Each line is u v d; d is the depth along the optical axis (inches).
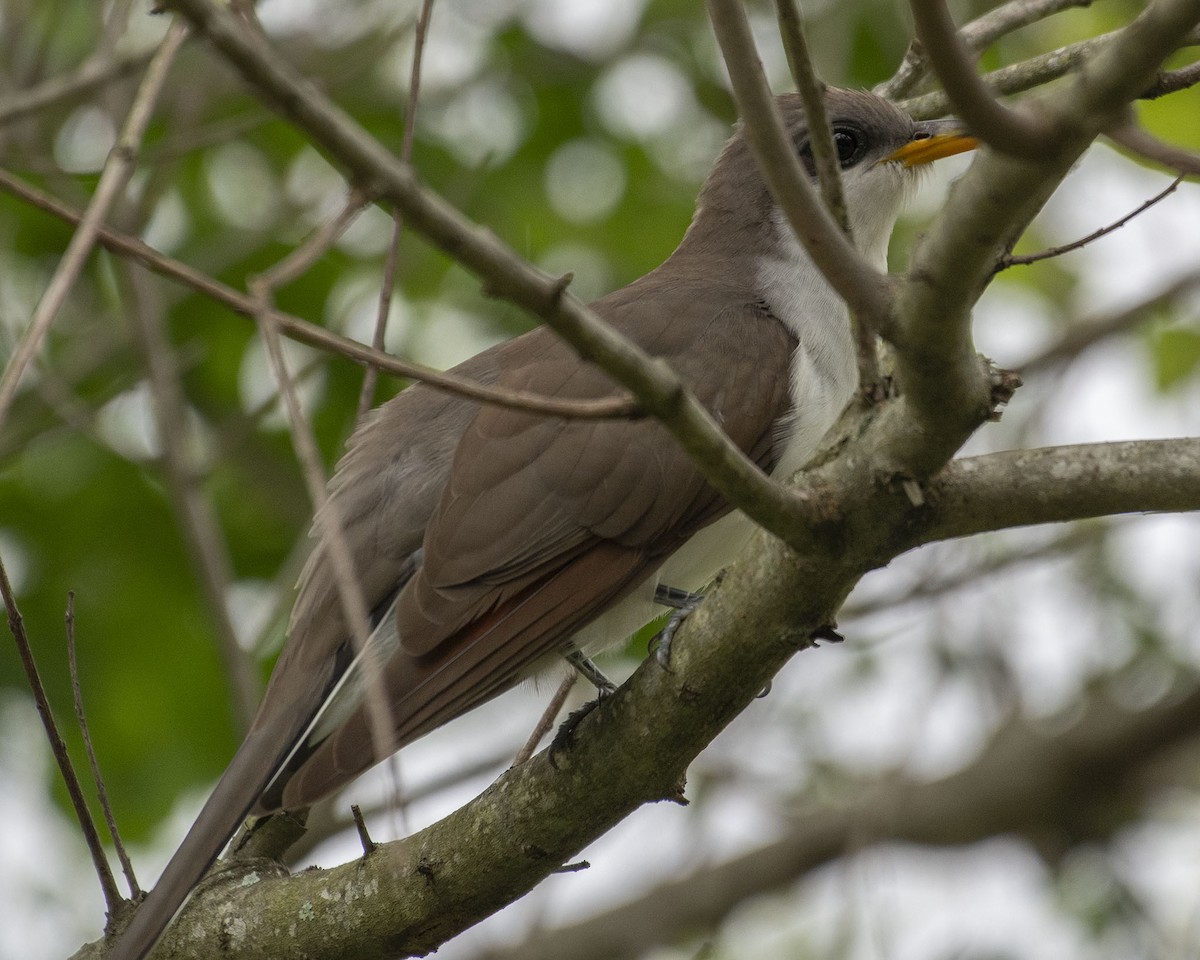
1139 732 538.0
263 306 170.7
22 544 504.7
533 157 533.6
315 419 506.6
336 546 181.2
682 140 546.6
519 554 312.0
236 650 417.1
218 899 296.2
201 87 460.4
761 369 348.8
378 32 493.7
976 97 178.2
